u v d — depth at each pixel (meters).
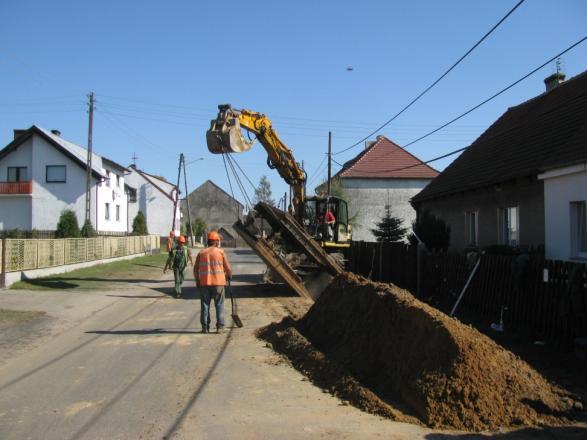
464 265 12.70
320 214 20.36
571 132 14.19
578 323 8.50
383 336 7.40
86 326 11.22
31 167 42.44
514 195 15.98
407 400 5.95
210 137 15.58
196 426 5.37
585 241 11.73
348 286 9.64
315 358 7.75
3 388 6.69
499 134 20.81
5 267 17.83
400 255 17.42
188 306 14.24
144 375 7.30
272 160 18.42
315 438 5.06
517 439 5.05
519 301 10.30
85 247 26.53
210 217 95.38
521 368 6.29
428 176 43.72
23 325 11.16
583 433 5.20
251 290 17.73
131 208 64.69
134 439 5.02
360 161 44.94
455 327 6.46
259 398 6.32
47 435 5.12
